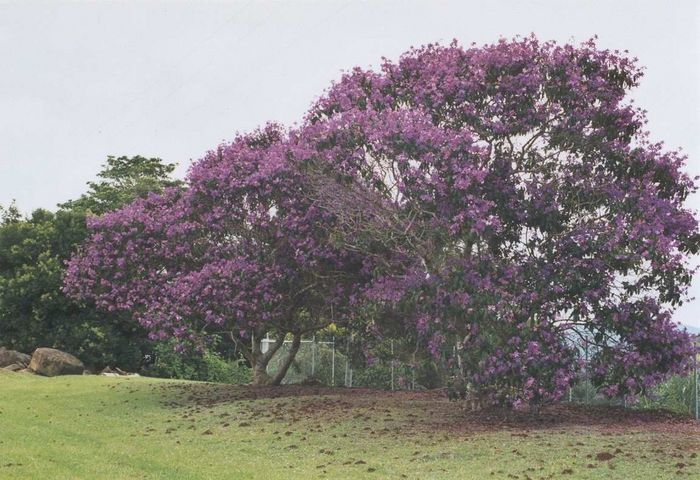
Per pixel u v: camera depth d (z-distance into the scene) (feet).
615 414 56.08
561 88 52.54
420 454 41.57
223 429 51.67
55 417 58.23
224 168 64.54
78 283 73.10
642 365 50.93
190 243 68.54
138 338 104.94
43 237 102.83
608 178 53.11
